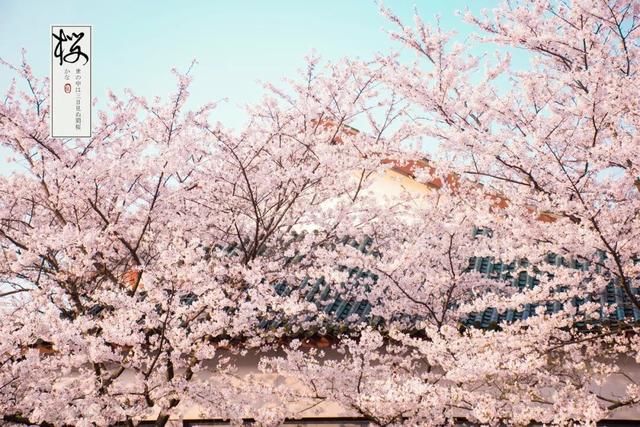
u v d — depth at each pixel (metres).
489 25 5.99
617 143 5.06
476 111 5.82
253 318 5.82
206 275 5.59
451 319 6.45
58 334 4.99
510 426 5.05
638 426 6.41
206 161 6.94
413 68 6.13
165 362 6.08
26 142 6.57
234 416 5.90
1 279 6.64
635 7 5.62
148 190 6.97
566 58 6.01
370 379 5.74
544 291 5.46
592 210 4.78
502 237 5.93
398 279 6.20
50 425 5.77
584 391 4.94
